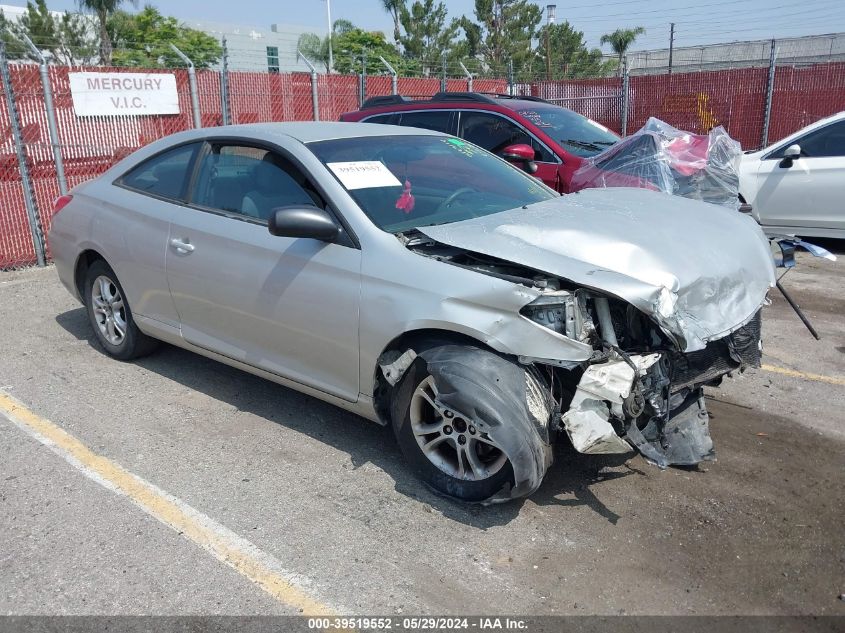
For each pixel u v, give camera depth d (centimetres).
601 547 312
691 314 322
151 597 282
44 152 853
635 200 416
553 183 742
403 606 277
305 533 322
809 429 422
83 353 543
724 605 277
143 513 337
